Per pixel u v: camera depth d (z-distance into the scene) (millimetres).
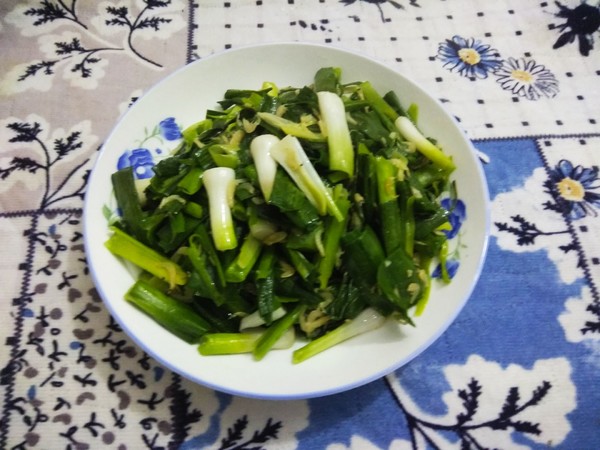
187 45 1023
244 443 680
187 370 616
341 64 840
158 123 813
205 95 853
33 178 875
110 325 754
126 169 734
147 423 689
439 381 723
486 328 763
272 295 677
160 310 667
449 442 684
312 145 704
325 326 702
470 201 723
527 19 1071
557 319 771
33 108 942
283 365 659
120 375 718
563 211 859
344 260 688
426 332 639
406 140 769
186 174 720
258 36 1037
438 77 996
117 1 1070
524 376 728
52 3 1062
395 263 657
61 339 743
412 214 706
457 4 1086
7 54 1002
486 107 962
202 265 674
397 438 686
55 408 695
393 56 1021
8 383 711
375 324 678
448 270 695
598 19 1063
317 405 704
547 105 965
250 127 732
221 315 702
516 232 841
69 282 787
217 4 1072
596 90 983
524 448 682
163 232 703
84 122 931
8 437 677
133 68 994
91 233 683
